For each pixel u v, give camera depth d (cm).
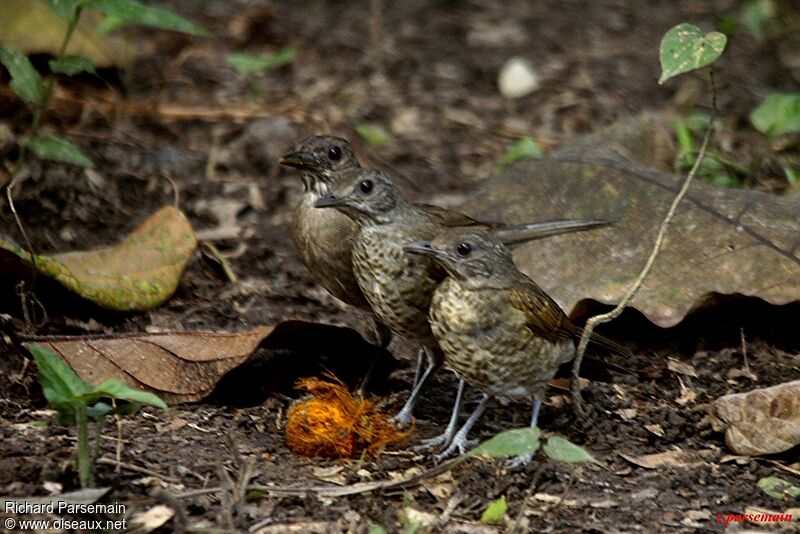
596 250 1270
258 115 1831
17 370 1124
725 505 988
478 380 1066
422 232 1102
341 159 1195
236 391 1149
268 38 2150
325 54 2117
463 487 995
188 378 1091
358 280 1124
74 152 1289
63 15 1252
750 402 1068
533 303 1041
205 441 1046
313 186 1195
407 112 1933
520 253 1290
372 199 1092
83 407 891
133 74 1962
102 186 1576
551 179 1354
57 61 1281
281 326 1116
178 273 1313
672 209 1096
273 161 1734
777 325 1248
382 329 1198
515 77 2039
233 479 980
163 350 1096
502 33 2245
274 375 1169
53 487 924
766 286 1195
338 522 927
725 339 1249
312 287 1414
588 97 1992
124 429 1049
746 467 1050
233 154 1741
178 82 1950
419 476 973
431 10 2341
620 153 1436
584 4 2398
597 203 1313
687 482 1020
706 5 2381
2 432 1009
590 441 1092
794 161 1688
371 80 2034
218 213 1577
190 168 1681
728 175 1594
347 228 1160
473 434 1112
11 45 1728
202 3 2292
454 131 1888
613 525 947
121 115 1805
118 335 1100
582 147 1453
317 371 1180
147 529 882
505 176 1384
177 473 980
